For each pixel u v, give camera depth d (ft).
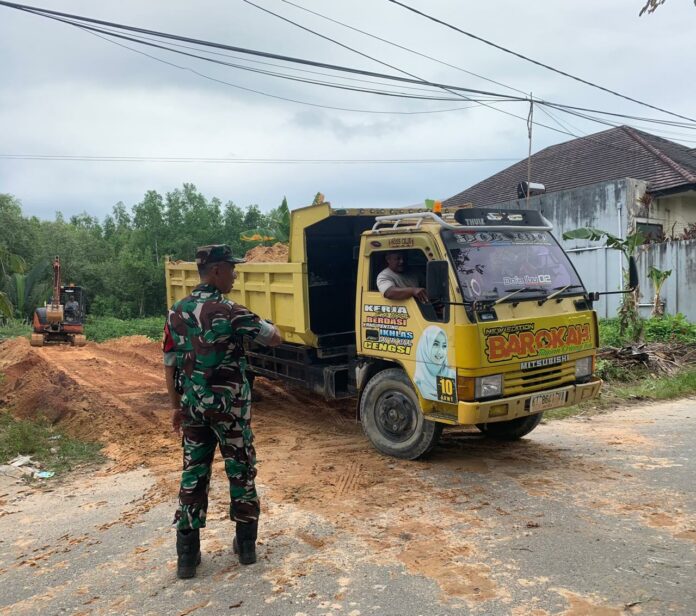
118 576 12.73
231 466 12.60
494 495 16.72
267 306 25.54
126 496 17.74
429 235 18.76
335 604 11.27
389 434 20.62
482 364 17.38
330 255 26.02
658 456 20.33
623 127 76.13
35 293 107.34
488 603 11.11
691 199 61.00
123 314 141.90
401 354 19.56
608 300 56.70
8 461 21.70
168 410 28.22
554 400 18.94
